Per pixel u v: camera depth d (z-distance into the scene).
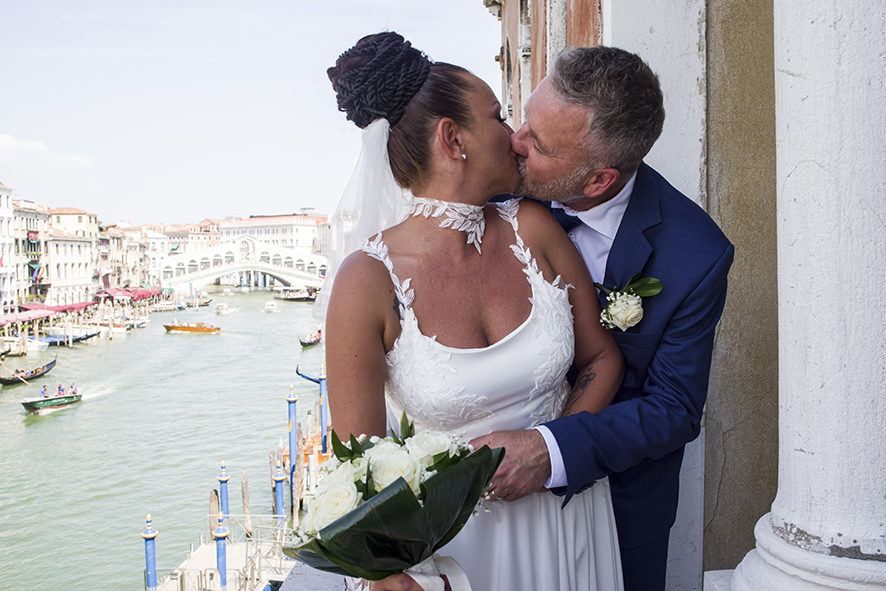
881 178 1.34
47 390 31.97
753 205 2.33
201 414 27.62
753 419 2.38
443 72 1.31
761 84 2.30
